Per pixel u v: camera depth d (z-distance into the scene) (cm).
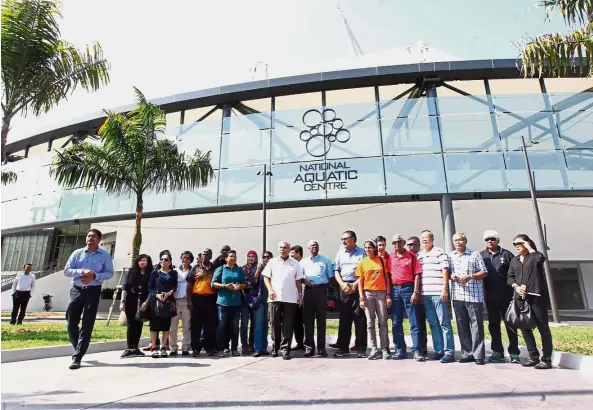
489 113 1412
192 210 1500
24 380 421
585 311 1731
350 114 1484
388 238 1834
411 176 1365
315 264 644
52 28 873
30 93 888
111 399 342
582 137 1365
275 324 603
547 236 1791
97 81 972
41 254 2044
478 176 1339
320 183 1415
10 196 1898
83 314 507
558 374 444
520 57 766
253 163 1501
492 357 542
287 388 380
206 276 637
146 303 584
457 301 543
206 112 1827
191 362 545
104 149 1142
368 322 579
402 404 320
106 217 1600
